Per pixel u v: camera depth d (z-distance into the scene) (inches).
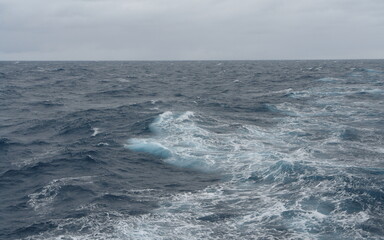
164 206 624.4
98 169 805.2
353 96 1748.3
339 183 674.2
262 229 542.9
